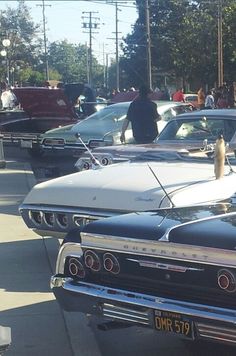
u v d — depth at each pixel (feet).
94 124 46.21
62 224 20.79
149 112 39.70
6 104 76.48
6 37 216.74
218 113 30.63
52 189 21.21
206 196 19.34
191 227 13.24
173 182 19.84
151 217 14.43
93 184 20.61
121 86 272.92
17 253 24.07
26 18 256.73
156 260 13.12
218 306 12.26
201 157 23.13
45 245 25.21
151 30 203.62
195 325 12.39
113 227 13.97
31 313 17.95
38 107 55.57
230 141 28.81
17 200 34.94
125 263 13.65
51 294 19.53
